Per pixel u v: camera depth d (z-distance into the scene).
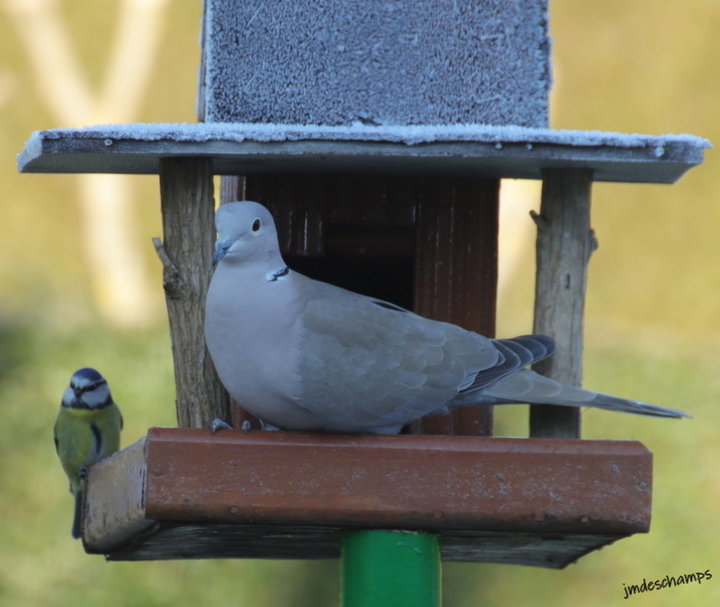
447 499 6.62
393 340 7.00
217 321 6.80
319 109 7.88
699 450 18.45
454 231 8.23
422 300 8.23
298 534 7.30
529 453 6.66
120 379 20.28
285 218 8.22
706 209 29.50
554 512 6.64
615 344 22.69
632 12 31.53
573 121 31.45
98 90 31.36
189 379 7.50
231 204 6.86
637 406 7.36
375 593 6.96
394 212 8.24
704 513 16.98
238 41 7.86
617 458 6.67
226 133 6.89
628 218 29.53
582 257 7.73
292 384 6.74
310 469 6.59
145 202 30.52
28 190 31.34
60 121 30.34
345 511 6.59
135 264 29.38
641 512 6.66
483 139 6.88
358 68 7.92
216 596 15.73
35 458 18.41
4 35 31.89
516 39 7.98
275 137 6.87
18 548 16.84
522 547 7.95
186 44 32.25
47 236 31.00
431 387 7.00
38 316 22.69
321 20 7.91
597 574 15.98
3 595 16.20
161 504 6.49
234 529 7.04
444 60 7.95
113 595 16.02
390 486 6.61
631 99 31.39
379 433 6.96
